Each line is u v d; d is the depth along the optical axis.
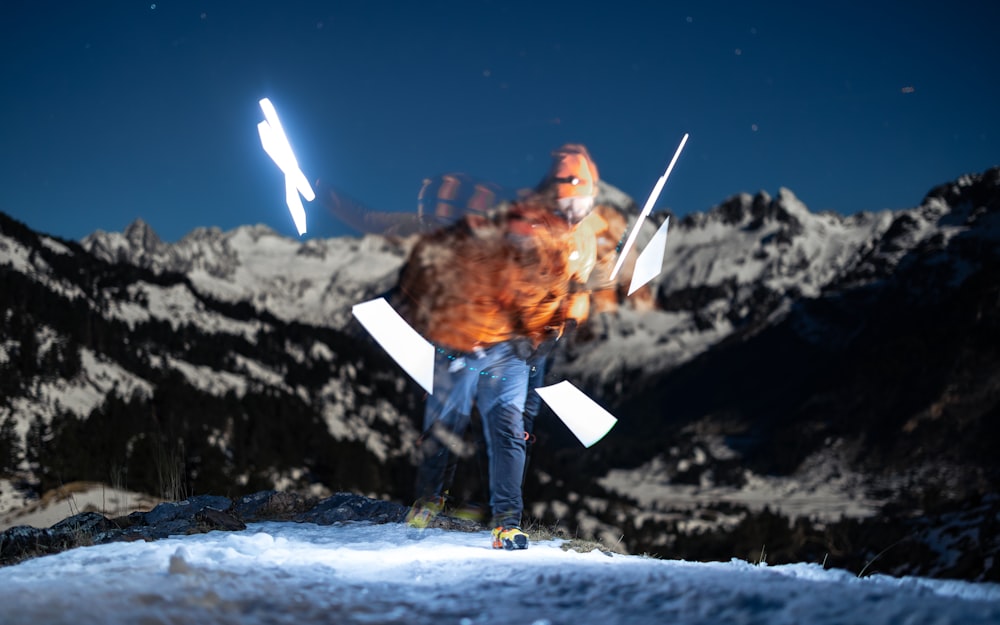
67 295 133.25
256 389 126.50
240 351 149.50
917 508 162.00
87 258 168.00
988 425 196.12
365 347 175.25
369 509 7.30
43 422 75.88
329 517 7.05
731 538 103.69
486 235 4.89
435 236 4.96
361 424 133.25
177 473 7.80
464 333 5.01
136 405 81.75
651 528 120.88
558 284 4.95
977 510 51.84
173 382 98.06
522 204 4.93
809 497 188.75
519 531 5.25
